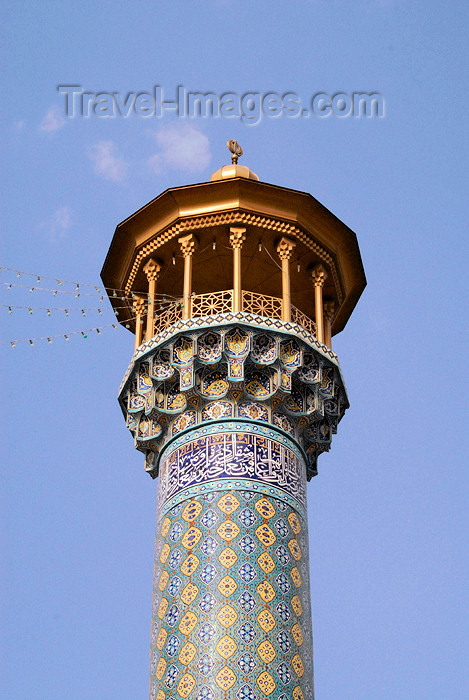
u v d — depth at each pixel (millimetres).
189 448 23297
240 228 24656
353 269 26469
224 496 22453
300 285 26594
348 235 25703
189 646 21094
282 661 20984
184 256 24750
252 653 20859
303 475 23688
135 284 26078
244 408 23453
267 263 26016
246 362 23453
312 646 22141
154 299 25234
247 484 22594
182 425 23672
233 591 21438
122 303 26672
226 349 23344
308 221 25141
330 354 24469
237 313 23531
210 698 20375
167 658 21281
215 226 24766
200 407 23609
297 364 23609
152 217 25250
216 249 25500
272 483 22797
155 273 25484
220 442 23062
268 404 23578
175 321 24859
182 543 22281
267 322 23672
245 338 23469
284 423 23688
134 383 24609
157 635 21828
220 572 21656
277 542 22203
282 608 21531
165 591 22078
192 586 21703
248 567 21719
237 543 21953
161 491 23562
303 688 21078
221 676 20578
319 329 25000
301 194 24781
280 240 24953
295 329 23875
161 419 24078
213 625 21109
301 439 24219
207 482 22703
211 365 23484
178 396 23969
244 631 21047
